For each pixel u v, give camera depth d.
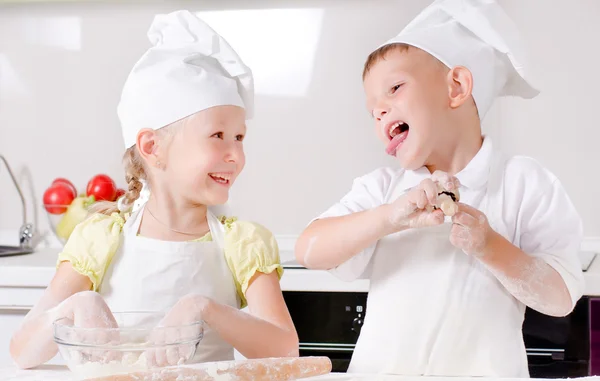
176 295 1.13
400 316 1.09
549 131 2.06
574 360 1.68
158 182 1.15
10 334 1.80
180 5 2.20
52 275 1.78
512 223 1.10
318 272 1.73
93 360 0.78
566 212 1.10
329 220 1.12
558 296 1.03
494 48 1.13
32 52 2.25
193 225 1.18
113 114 2.23
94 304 0.86
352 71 2.15
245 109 1.20
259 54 2.18
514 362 1.06
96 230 1.16
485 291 1.08
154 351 0.78
